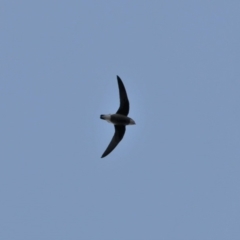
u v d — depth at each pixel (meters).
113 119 16.34
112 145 16.55
